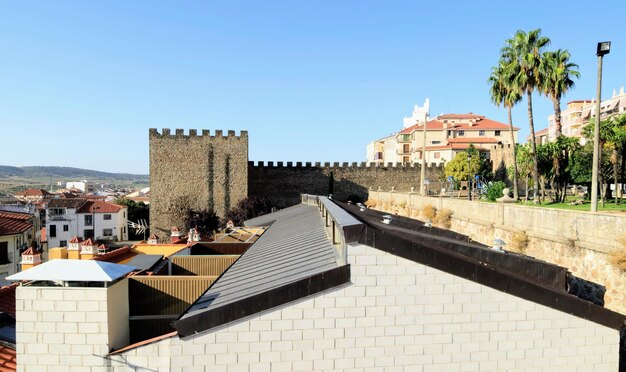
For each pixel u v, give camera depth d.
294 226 14.11
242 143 52.16
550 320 5.83
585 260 13.27
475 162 53.44
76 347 5.95
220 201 51.78
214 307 5.50
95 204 63.44
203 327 5.25
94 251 19.62
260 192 59.53
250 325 5.31
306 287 5.38
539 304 5.82
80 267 6.21
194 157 51.25
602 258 12.52
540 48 29.06
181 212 50.81
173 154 50.88
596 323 5.91
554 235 14.99
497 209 19.42
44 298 5.95
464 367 5.68
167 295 10.30
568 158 27.25
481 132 77.94
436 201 27.66
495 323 5.73
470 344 5.68
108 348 5.98
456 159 55.03
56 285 6.24
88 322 5.97
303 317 5.37
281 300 5.35
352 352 5.45
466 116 84.19
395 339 5.54
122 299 6.54
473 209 22.06
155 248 22.52
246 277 7.14
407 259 5.55
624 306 11.62
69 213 61.31
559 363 5.84
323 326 5.40
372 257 5.49
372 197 51.47
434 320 5.61
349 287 5.45
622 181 24.08
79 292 5.95
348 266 5.47
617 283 11.91
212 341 5.27
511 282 5.75
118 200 77.19
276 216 21.84
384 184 62.12
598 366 5.90
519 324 5.77
